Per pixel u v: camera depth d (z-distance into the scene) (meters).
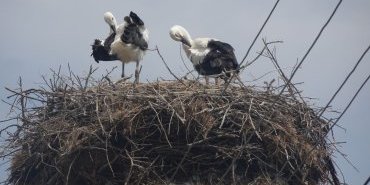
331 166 11.82
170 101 11.31
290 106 11.79
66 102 11.79
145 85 11.72
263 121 11.35
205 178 11.27
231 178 11.27
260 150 11.34
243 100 11.41
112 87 11.80
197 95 11.37
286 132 11.42
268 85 11.77
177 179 11.27
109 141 11.18
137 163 11.18
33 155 11.83
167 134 11.19
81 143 11.09
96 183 11.38
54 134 11.47
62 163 11.32
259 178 11.30
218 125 11.24
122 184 11.27
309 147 11.55
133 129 11.16
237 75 11.70
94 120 11.32
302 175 11.50
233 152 11.20
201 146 11.23
